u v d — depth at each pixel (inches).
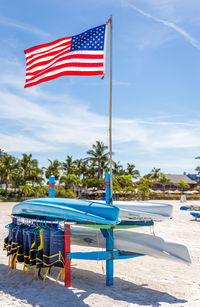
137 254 224.2
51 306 167.0
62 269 214.7
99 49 255.0
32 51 281.4
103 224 211.0
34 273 235.0
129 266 281.9
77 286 207.2
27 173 2337.6
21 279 217.6
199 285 226.8
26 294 185.5
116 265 284.2
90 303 174.7
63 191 1975.9
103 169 2375.7
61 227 203.9
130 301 182.2
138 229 538.0
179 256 216.1
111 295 191.8
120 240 220.7
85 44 259.3
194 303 184.1
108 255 212.4
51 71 266.7
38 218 245.1
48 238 207.5
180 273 262.1
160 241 223.0
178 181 3304.6
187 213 943.7
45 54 276.8
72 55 260.4
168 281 235.3
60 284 209.5
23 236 227.1
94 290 200.2
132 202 243.6
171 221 692.1
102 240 243.4
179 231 528.4
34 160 2386.8
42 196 2233.0
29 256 221.1
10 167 2145.7
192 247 383.2
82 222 208.2
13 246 236.4
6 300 172.7
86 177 2581.2
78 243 261.7
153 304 178.4
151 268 277.0
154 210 223.3
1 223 576.4
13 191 2317.9
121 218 222.5
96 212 199.3
